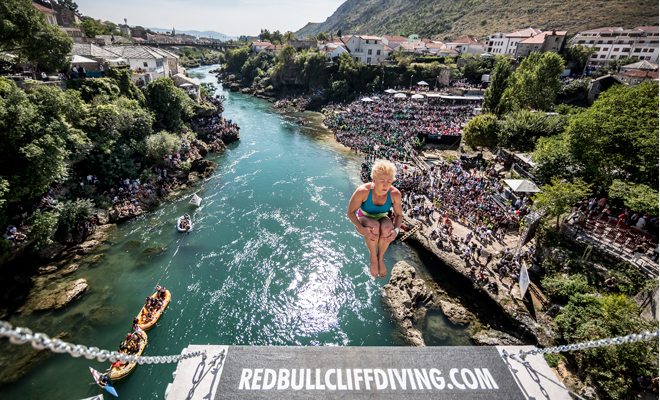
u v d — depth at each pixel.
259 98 114.19
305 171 54.94
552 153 33.88
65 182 35.81
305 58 109.50
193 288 29.33
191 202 42.34
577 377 20.20
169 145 45.22
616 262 24.66
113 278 29.70
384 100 92.00
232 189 47.38
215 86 129.75
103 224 35.91
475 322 27.16
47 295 27.03
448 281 31.44
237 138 68.56
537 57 67.50
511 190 39.22
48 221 29.39
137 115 45.19
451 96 86.88
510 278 29.03
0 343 23.61
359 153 63.88
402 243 36.94
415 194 44.06
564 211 27.30
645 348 17.61
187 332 25.42
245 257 33.47
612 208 29.75
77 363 22.61
